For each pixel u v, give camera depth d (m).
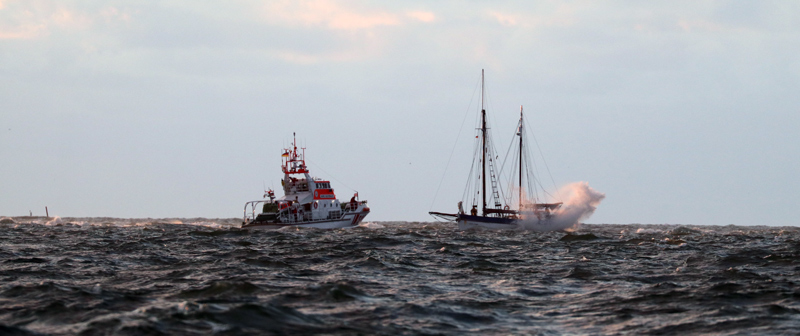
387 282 41.00
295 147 125.31
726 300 33.66
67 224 143.62
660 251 68.38
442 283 40.91
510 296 35.81
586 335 26.73
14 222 149.12
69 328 26.17
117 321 26.91
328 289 36.00
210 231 106.19
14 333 25.11
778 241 90.94
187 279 41.53
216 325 26.44
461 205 130.25
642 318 29.67
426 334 26.53
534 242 84.88
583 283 41.16
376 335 26.03
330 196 125.81
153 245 72.44
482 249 70.69
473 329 27.70
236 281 38.38
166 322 26.78
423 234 105.56
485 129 142.12
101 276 43.28
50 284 37.28
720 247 75.12
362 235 98.31
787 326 27.75
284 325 27.08
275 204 123.25
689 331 27.08
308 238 88.56
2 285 37.47
